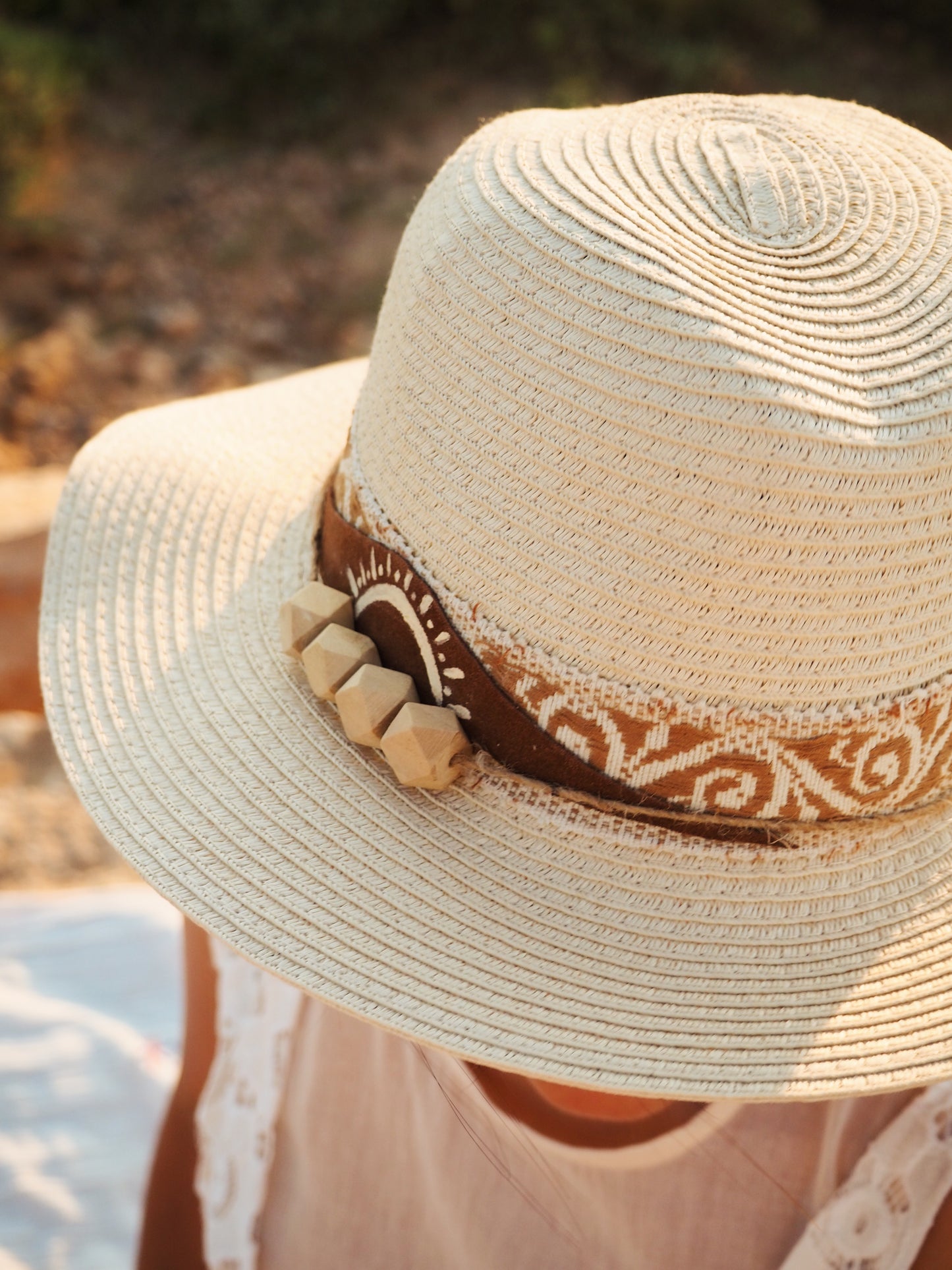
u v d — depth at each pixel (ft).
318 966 1.30
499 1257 1.58
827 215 1.32
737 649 1.25
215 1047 1.76
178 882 1.34
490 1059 1.26
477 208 1.32
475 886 1.32
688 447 1.23
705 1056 1.27
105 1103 2.06
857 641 1.26
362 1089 1.63
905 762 1.30
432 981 1.29
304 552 1.54
